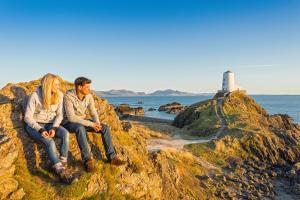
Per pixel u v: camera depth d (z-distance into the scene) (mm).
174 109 133125
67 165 10891
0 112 10977
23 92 12961
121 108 110500
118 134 14984
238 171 31438
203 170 29734
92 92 16250
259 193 25672
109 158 11641
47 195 9648
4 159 9547
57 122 10664
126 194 11844
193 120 59719
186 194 19828
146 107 187375
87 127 11523
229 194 24078
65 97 11219
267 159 37781
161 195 15383
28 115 10391
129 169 12695
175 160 28703
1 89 12562
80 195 10078
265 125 55188
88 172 10711
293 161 38500
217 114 55875
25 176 9961
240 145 39000
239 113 56219
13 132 10703
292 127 61281
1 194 9086
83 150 10820
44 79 10594
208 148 36969
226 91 79312
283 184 29469
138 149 15375
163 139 41750
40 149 10867
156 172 15633
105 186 10992
